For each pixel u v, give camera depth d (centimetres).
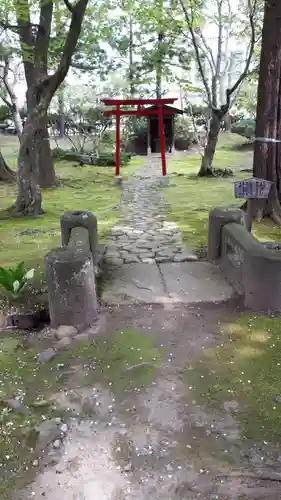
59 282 414
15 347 401
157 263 608
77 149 2100
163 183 1321
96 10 1181
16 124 1424
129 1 1200
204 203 1040
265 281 444
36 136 915
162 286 520
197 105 2225
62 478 254
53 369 362
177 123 2389
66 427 294
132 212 954
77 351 388
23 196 935
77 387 338
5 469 261
